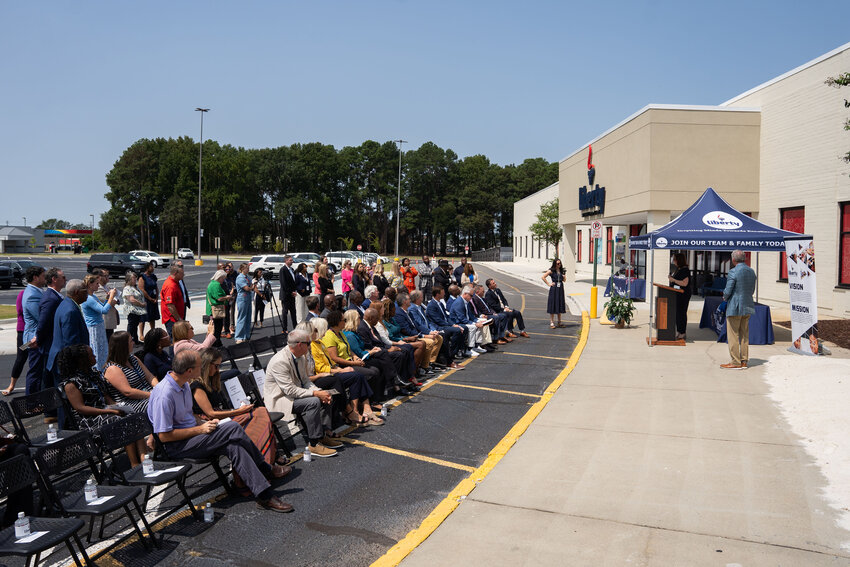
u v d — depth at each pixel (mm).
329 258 47625
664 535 4863
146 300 14414
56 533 4199
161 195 97438
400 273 20438
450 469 6566
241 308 14906
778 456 6574
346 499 5793
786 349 12883
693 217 14141
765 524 5008
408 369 9891
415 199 107438
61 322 7934
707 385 9883
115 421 5457
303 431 7641
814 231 18469
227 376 7199
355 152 111188
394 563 4484
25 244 100938
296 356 7164
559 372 11281
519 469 6375
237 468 5609
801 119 19000
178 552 4801
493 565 4445
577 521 5148
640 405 8758
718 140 21141
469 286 13508
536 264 59094
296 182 102188
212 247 105000
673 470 6250
